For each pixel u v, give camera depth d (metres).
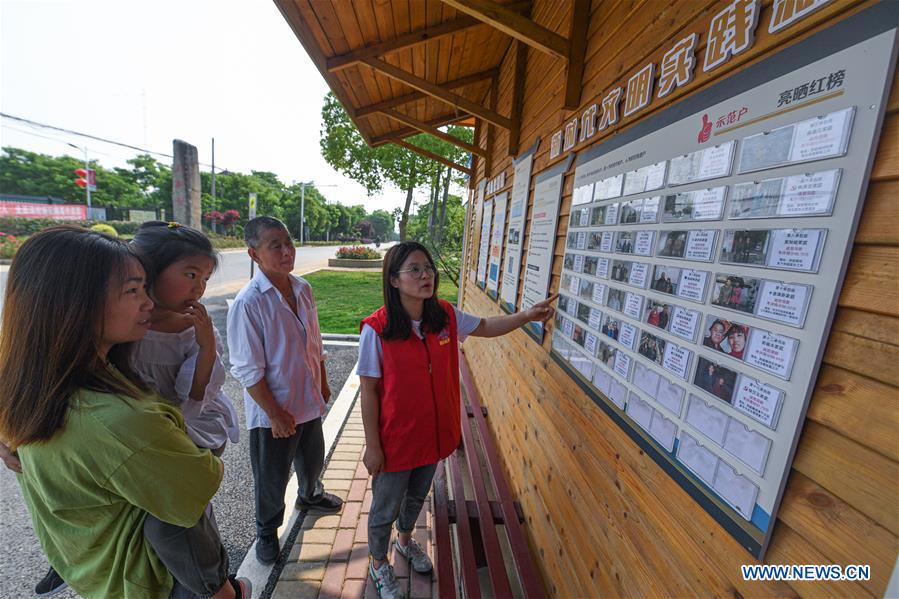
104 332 0.99
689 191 1.05
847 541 0.64
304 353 2.20
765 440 0.79
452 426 1.87
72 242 0.94
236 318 1.98
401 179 16.50
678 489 1.05
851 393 0.65
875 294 0.62
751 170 0.85
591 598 1.49
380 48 2.82
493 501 2.50
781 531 0.75
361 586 2.09
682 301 1.06
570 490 1.76
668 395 1.10
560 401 1.95
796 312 0.73
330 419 3.89
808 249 0.72
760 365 0.80
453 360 1.87
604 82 1.67
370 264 19.61
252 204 13.19
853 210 0.65
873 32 0.63
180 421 1.17
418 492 1.98
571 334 1.84
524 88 3.05
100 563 1.10
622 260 1.40
